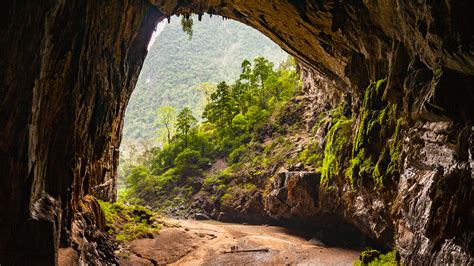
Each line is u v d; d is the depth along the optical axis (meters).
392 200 15.30
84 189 18.80
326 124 30.88
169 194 46.56
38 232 10.05
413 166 12.66
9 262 9.34
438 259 9.23
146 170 54.03
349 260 21.36
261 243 25.30
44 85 10.88
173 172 49.34
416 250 11.02
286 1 17.69
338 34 17.94
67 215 13.55
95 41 15.30
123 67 20.81
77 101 13.94
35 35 9.34
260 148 42.06
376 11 14.34
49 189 12.36
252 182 38.22
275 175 34.41
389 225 16.44
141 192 49.34
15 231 9.58
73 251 13.14
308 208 28.38
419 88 11.73
